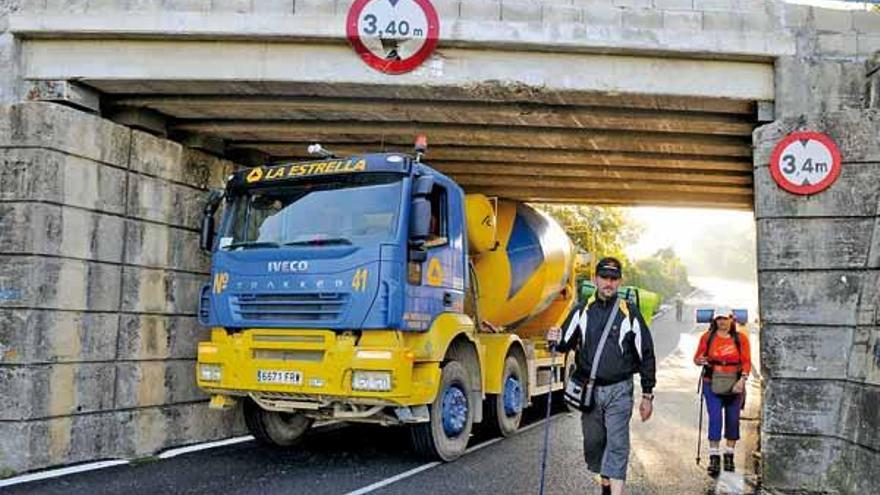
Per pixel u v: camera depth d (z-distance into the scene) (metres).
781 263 8.54
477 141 11.97
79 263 8.97
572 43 9.16
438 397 9.48
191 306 10.68
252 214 9.46
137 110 10.31
